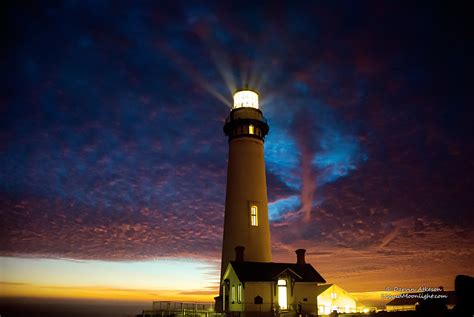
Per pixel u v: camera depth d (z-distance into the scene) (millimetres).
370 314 30391
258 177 37188
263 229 35938
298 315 28875
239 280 29891
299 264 33938
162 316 36625
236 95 40406
